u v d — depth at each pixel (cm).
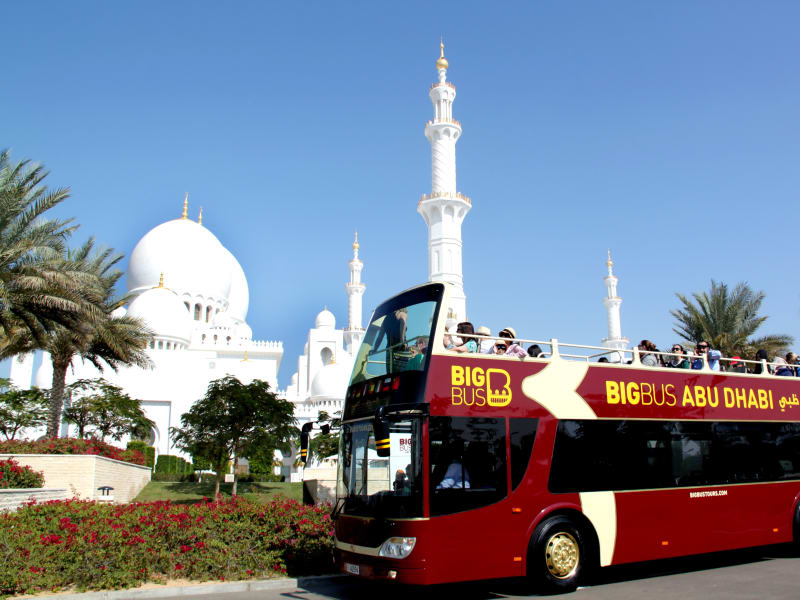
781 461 1434
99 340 2809
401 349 1134
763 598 1003
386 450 1039
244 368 6203
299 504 1570
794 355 1653
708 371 1391
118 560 1162
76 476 2403
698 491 1276
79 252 2878
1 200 2009
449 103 5275
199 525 1319
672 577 1227
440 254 4969
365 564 1023
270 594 1148
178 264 7175
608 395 1227
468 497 1020
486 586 1204
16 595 1067
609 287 7269
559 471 1124
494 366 1116
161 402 5556
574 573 1098
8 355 2722
